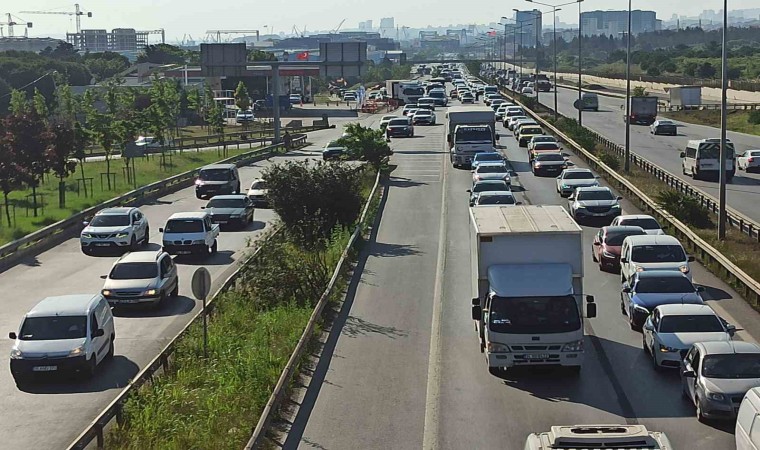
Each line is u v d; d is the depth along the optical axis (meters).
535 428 17.89
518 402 19.53
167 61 188.25
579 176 51.50
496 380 21.09
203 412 18.11
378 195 52.62
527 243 22.16
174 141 85.19
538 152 62.97
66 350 21.86
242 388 19.72
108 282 29.19
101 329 23.09
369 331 25.41
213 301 26.98
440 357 22.92
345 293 30.05
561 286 21.45
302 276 29.02
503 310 21.20
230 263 36.81
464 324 26.08
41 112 89.50
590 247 37.75
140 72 164.75
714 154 56.38
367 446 17.03
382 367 22.09
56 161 49.91
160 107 81.12
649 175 56.25
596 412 18.78
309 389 20.47
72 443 16.84
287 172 36.97
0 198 55.19
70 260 37.94
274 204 36.69
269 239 33.00
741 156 63.38
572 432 11.50
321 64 77.75
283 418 18.61
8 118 48.78
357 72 78.62
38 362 21.72
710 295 29.11
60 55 190.88
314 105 149.38
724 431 17.47
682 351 21.14
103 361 23.55
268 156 77.69
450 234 40.91
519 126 82.06
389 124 91.19
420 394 20.09
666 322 22.03
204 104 117.44
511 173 62.38
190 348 22.78
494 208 26.11
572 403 19.42
